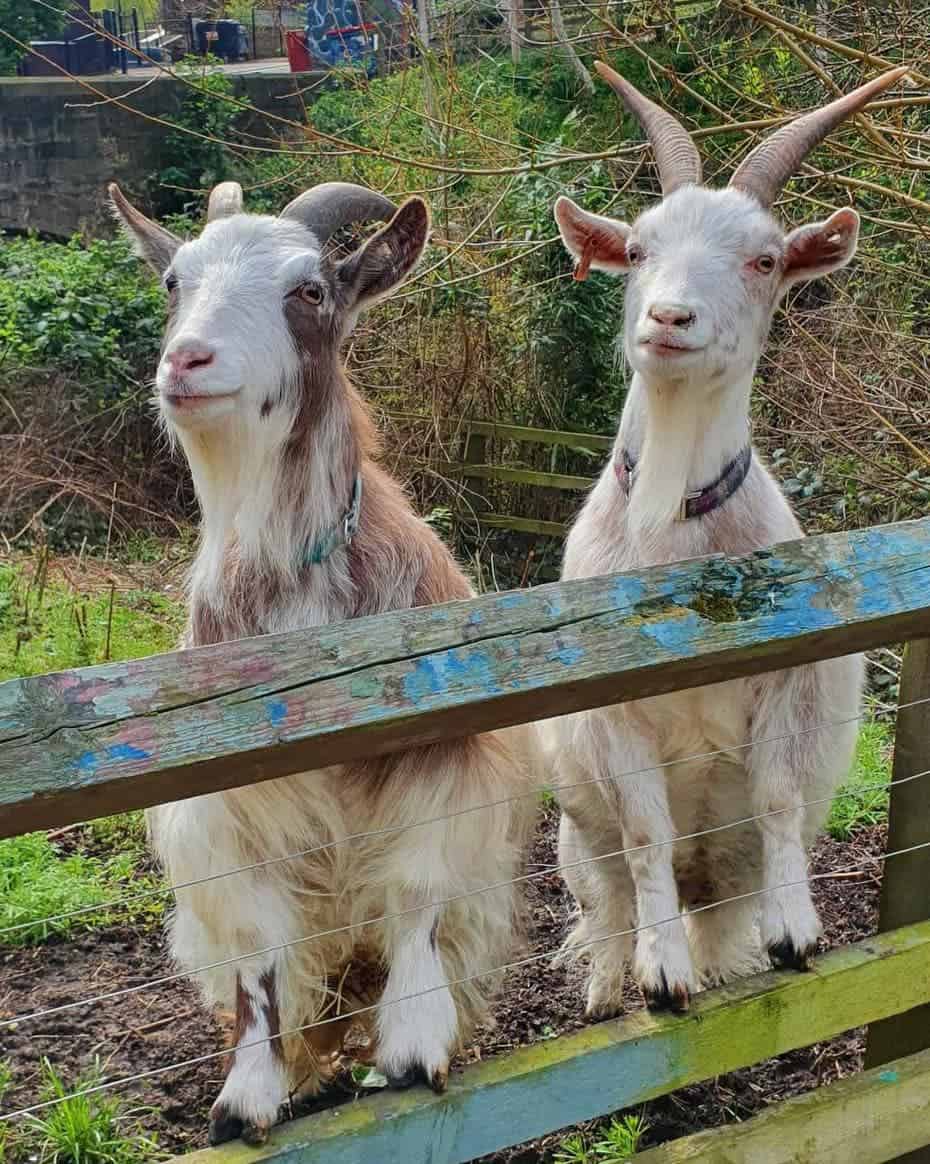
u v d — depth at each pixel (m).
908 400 3.58
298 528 1.51
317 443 1.52
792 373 3.71
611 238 1.89
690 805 1.78
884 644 1.34
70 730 0.93
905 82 3.22
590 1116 1.29
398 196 4.68
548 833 2.54
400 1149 1.21
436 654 1.05
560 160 3.21
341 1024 1.78
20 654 3.24
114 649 3.30
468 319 4.98
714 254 1.65
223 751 0.97
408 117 5.05
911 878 1.50
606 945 1.93
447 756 1.49
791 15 3.76
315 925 1.60
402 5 4.88
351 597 1.53
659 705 1.61
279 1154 1.17
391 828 1.44
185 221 6.73
